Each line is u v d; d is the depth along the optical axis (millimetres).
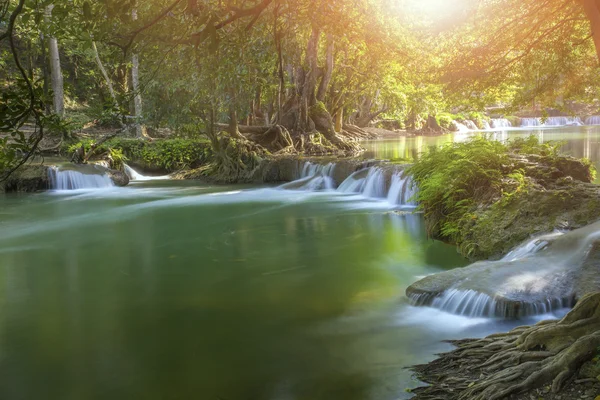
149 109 24828
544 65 13617
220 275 11383
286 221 17219
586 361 5074
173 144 32219
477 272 8883
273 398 6180
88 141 31109
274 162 26875
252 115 34188
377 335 7723
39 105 5039
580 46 13234
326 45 34531
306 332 8031
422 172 16188
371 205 19500
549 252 9172
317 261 12188
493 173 13234
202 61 10961
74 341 8055
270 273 11375
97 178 26453
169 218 18516
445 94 15242
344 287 10141
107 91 42156
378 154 31484
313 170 25391
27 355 7594
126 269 12133
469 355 6316
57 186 25688
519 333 6430
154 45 7918
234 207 20266
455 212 13016
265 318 8703
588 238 8945
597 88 14211
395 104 41469
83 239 15609
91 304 9750
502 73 13859
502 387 5113
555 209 10852
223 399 6223
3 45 41438
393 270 11188
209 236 15445
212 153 30422
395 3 16406
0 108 4840
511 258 9914
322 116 34656
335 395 6141
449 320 8039
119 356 7488
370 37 14930
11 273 12086
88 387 6629
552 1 11742
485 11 13062
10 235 16375
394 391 6078
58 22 6609
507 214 11414
